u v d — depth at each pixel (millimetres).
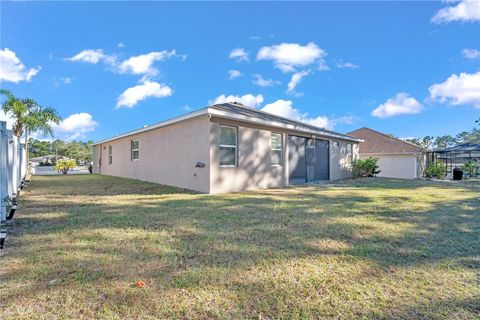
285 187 10367
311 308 2070
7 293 2225
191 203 6430
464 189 9703
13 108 16375
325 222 4605
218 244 3451
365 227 4309
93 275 2553
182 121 9562
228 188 8891
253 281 2475
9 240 3551
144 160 12336
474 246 3455
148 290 2291
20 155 10273
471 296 2260
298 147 12078
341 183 12078
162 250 3221
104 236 3752
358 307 2092
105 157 17938
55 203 6395
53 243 3447
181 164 9680
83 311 2000
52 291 2266
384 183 12109
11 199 5867
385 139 23609
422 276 2619
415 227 4336
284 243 3512
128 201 6707
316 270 2717
